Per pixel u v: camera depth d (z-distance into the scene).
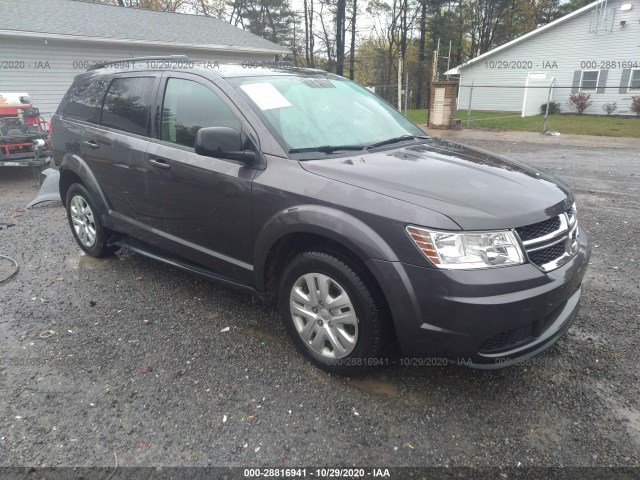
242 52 21.55
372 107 3.97
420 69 41.41
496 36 42.31
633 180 8.54
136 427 2.57
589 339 3.34
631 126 18.53
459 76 30.19
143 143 3.83
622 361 3.09
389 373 3.00
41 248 5.32
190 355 3.22
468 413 2.65
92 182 4.42
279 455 2.38
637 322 3.55
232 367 3.08
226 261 3.39
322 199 2.72
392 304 2.51
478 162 3.19
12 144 8.96
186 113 3.59
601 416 2.62
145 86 3.96
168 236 3.83
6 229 6.07
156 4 35.47
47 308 3.89
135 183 3.93
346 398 2.78
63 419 2.63
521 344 2.59
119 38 16.36
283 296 3.09
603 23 23.33
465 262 2.38
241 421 2.61
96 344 3.36
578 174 9.23
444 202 2.50
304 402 2.75
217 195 3.26
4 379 2.98
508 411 2.67
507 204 2.56
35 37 14.16
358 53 46.88
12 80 14.19
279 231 2.89
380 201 2.56
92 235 4.79
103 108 4.34
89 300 4.03
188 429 2.55
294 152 3.04
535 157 11.66
